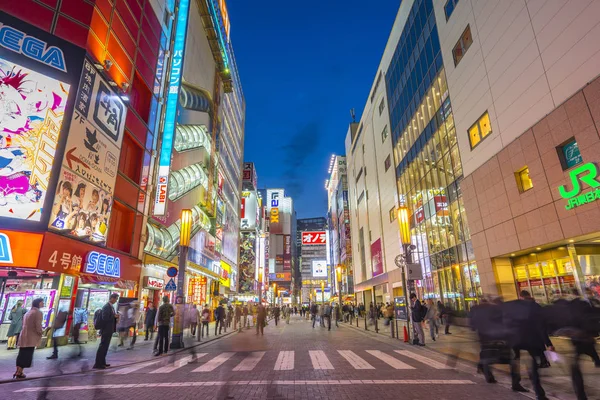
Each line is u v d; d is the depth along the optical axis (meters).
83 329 15.38
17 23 13.84
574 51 14.19
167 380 8.20
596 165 12.99
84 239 15.45
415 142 32.72
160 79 24.58
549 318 6.32
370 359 11.18
